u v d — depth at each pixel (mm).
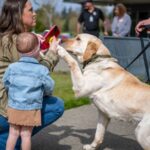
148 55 7223
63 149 4684
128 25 12102
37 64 3900
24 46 3842
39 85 3838
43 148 4699
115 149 4770
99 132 4590
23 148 3941
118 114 4348
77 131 5395
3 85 3990
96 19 12844
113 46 7605
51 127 5535
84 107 6824
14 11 4020
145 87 4262
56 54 4320
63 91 8375
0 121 4027
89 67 4500
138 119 4215
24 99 3789
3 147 4180
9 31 4031
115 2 20859
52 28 4348
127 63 7484
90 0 12812
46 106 4188
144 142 4094
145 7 21219
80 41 4637
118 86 4344
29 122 3826
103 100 4402
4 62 4027
